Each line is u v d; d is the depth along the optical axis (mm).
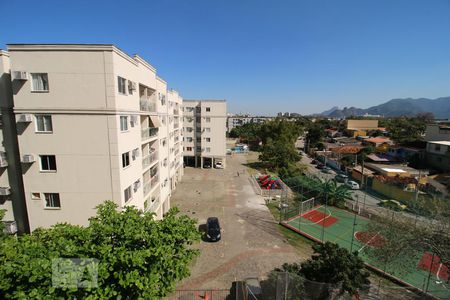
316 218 28188
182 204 32031
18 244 8156
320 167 54688
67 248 7805
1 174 15156
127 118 16219
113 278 7820
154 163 22641
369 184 39906
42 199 14977
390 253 15508
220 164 58031
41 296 6617
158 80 23922
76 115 14328
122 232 8891
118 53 14609
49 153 14539
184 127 54438
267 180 41469
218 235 22203
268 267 18375
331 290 12008
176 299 14836
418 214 21594
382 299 13578
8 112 14531
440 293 14930
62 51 13773
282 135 69562
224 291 15664
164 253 8242
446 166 41219
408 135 76875
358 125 108000
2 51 13930
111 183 15000
